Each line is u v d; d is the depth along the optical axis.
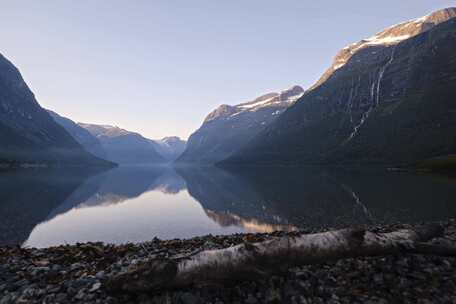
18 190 64.75
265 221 33.78
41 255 12.64
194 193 68.38
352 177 99.25
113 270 9.60
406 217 31.94
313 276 9.15
